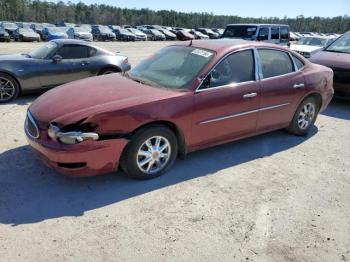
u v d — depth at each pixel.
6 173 4.17
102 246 3.04
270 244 3.18
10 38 31.97
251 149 5.30
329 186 4.31
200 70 4.44
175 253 3.00
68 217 3.42
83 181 4.09
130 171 4.04
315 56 8.73
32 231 3.18
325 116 7.41
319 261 3.01
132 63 14.95
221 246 3.12
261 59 5.04
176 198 3.85
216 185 4.18
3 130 5.56
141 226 3.34
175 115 4.11
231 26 15.18
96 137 3.66
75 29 36.66
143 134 3.95
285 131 6.09
